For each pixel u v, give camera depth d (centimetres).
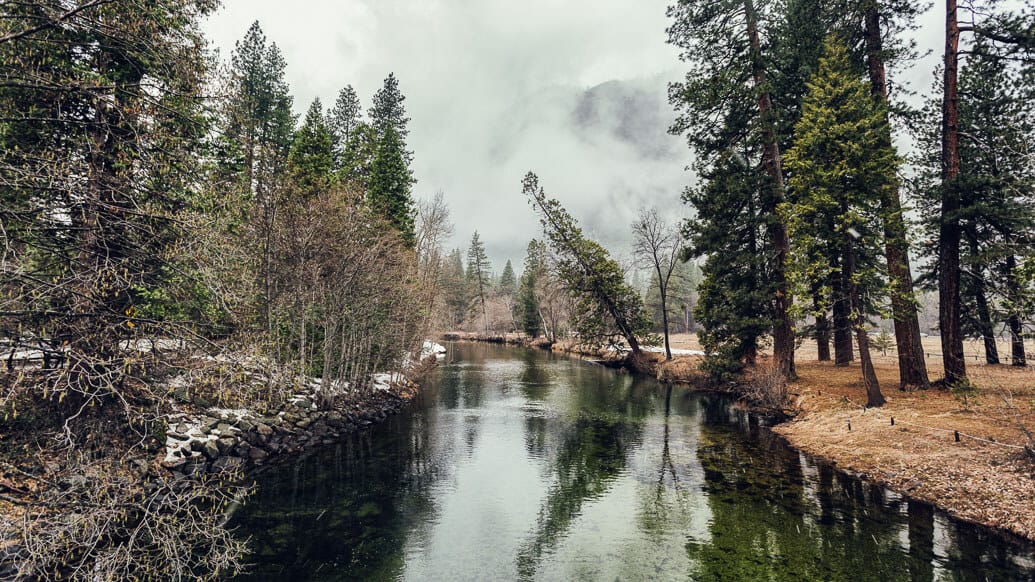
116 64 895
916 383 1741
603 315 4097
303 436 1602
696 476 1280
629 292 3928
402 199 3331
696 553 852
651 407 2334
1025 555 795
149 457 1091
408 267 2412
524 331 7662
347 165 3112
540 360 4762
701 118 2345
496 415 2158
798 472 1278
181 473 1140
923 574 749
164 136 679
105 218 612
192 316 822
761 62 2033
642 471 1344
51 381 660
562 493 1184
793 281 1697
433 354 4684
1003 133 1702
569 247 3931
